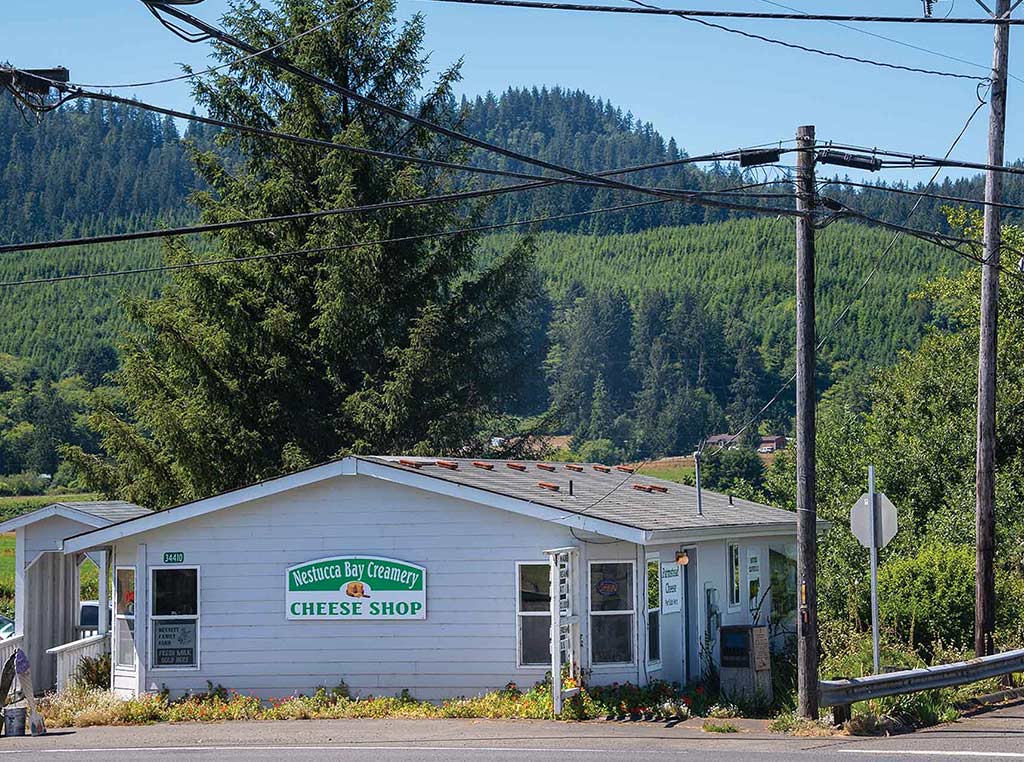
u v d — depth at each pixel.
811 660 18.59
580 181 16.16
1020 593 29.09
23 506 95.75
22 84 12.60
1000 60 23.39
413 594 21.53
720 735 17.95
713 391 120.62
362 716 20.44
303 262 39.50
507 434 45.25
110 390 138.88
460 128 42.94
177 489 38.56
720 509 26.27
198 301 38.34
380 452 38.34
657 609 21.67
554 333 129.00
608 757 15.75
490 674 21.23
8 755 16.86
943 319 137.38
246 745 17.62
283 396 38.91
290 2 40.75
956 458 38.91
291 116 40.03
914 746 16.66
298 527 22.00
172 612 22.30
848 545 35.22
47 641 26.02
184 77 13.46
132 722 20.47
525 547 21.28
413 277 40.59
